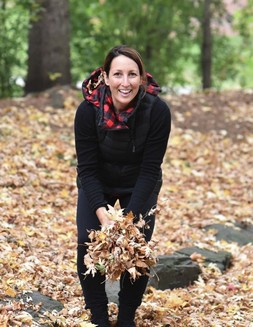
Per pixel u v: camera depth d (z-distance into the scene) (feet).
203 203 26.84
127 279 15.49
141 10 46.11
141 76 14.76
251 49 54.29
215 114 36.68
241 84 52.95
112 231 14.21
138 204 14.87
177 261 20.22
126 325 15.67
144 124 14.83
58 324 15.24
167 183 28.63
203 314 17.66
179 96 39.81
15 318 14.97
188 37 49.52
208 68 46.65
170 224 24.16
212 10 50.80
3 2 39.14
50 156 28.58
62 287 17.43
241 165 31.68
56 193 25.09
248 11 52.75
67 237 21.16
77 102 35.27
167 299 18.28
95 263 14.21
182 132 34.14
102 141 14.93
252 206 27.20
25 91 42.47
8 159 26.73
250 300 18.97
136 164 15.24
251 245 23.84
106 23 46.16
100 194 14.97
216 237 23.91
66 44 39.11
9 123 31.22
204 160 31.55
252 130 35.32
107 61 14.71
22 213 22.09
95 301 15.52
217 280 20.43
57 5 38.68
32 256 18.47
